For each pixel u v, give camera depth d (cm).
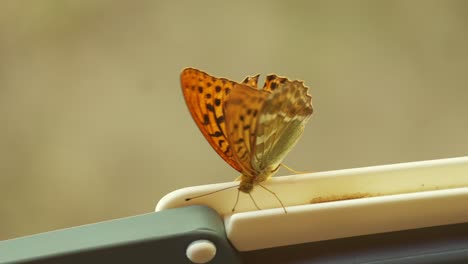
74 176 115
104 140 117
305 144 116
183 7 126
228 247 54
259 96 55
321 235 55
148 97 120
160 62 122
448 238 56
